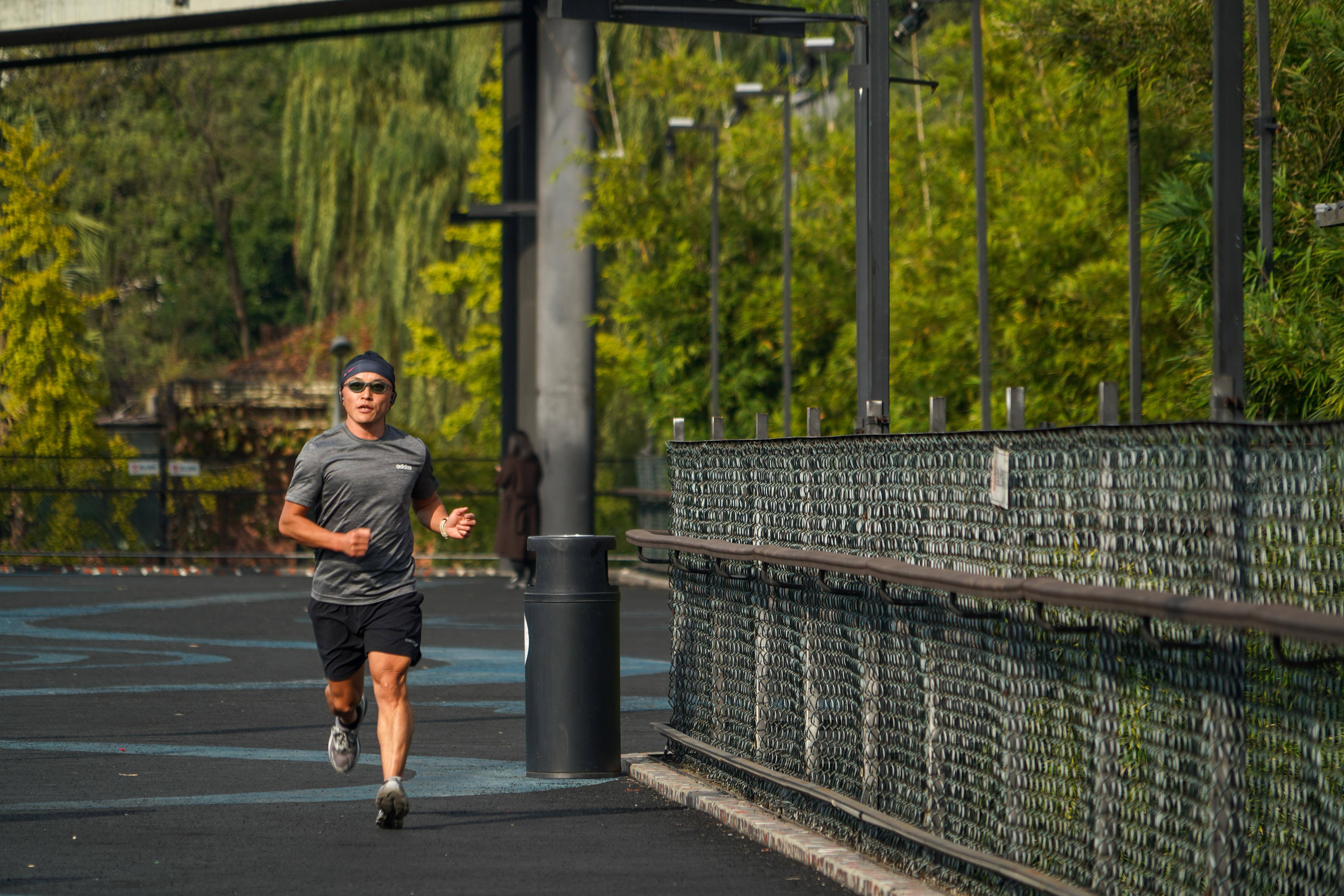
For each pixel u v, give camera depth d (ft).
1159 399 226.79
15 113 581.53
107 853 76.84
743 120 340.39
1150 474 53.57
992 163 292.61
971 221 288.30
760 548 82.58
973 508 65.31
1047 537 59.57
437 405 437.17
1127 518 54.75
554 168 309.83
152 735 118.52
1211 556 50.55
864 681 75.15
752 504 89.20
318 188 432.25
